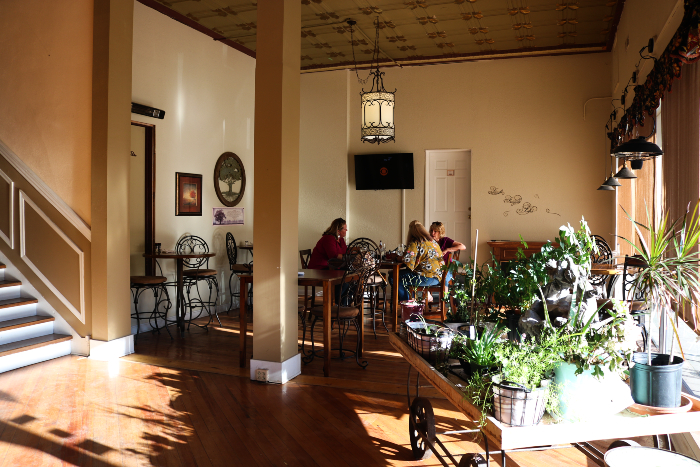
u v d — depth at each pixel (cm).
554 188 778
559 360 183
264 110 411
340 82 862
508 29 681
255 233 414
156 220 620
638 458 185
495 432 173
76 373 430
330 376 429
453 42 734
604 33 691
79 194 482
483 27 675
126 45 487
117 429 320
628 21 570
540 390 174
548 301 213
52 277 492
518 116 791
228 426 325
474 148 809
